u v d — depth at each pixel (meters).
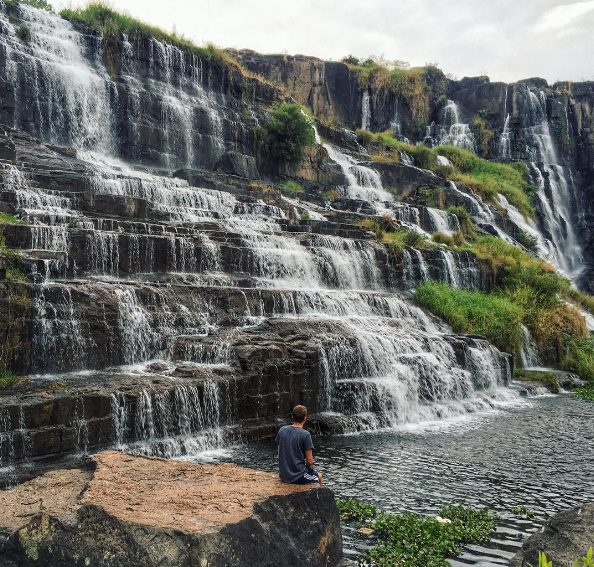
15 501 6.92
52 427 11.56
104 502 6.46
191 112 35.19
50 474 7.84
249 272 21.95
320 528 7.18
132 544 5.82
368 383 17.14
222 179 30.38
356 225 29.69
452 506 10.25
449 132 65.81
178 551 5.77
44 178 21.84
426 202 42.94
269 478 7.64
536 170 61.00
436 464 12.91
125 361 15.34
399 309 23.91
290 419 15.58
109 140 31.47
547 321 29.33
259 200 29.36
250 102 42.25
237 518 6.30
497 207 49.16
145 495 6.80
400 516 9.52
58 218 18.75
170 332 16.45
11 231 16.73
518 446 14.66
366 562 8.20
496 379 22.77
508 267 33.12
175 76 36.38
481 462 13.16
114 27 33.44
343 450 13.90
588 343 29.45
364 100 63.22
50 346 14.12
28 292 14.04
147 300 16.44
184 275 19.69
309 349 16.78
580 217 63.50
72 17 33.34
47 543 6.05
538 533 7.61
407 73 65.44
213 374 14.57
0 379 12.66
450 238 34.69
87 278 17.22
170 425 13.29
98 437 12.17
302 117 39.88
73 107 29.86
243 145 38.16
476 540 9.05
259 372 15.23
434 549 8.53
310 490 7.24
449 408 18.58
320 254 24.61
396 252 27.81
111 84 31.75
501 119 66.38
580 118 68.12
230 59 40.94
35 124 28.25
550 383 24.06
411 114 65.19
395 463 12.92
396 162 47.50
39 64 28.56
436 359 19.69
